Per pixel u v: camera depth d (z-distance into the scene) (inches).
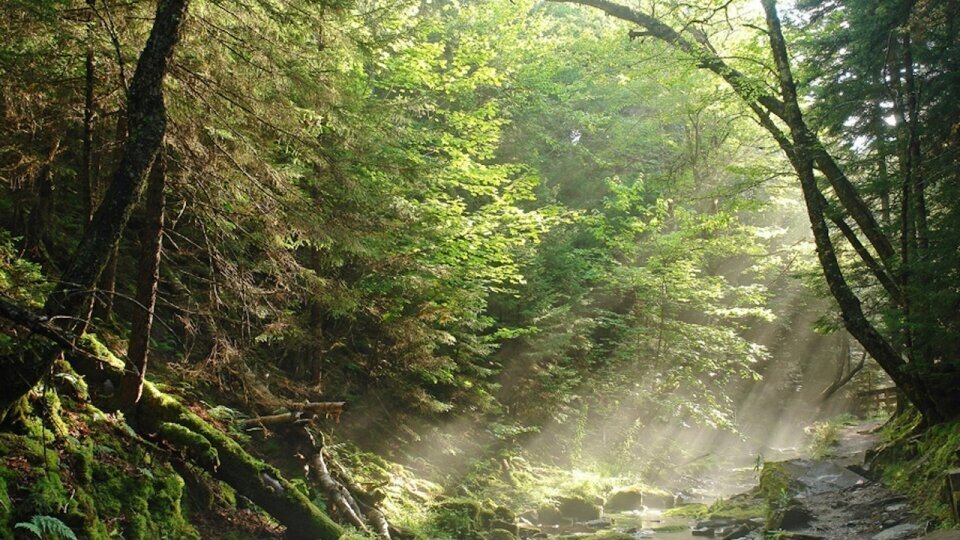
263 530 336.2
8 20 271.4
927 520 377.7
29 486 228.2
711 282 924.6
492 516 499.2
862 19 497.7
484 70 648.4
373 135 388.5
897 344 568.1
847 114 558.3
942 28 489.1
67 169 391.2
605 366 894.4
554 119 1067.9
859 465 546.0
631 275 866.1
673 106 887.7
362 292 484.7
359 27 459.8
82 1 292.4
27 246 388.8
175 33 255.4
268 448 410.0
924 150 530.9
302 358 523.5
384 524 405.4
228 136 335.0
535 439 750.5
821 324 617.3
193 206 354.0
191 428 334.3
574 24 1165.1
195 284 465.7
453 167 592.1
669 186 866.1
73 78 308.0
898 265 474.3
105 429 299.1
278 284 394.3
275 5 313.6
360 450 515.2
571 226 961.5
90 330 360.2
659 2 581.9
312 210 365.1
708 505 643.5
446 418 645.9
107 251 238.2
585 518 589.6
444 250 565.6
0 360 236.2
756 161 935.0
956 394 482.6
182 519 299.3
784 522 445.7
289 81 327.6
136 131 245.0
